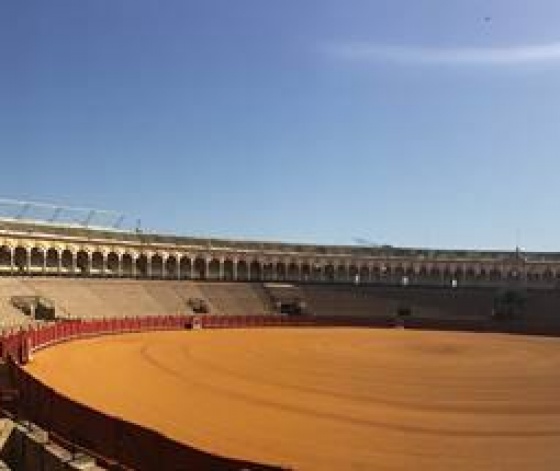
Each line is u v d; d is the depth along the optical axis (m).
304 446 23.23
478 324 80.38
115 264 85.31
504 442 24.36
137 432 19.55
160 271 90.38
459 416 28.61
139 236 88.06
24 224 73.94
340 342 59.38
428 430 25.97
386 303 91.38
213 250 94.94
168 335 63.31
